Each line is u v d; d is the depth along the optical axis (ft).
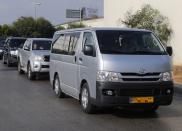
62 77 41.24
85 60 34.55
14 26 212.43
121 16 96.78
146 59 32.45
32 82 58.49
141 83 31.71
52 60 45.01
